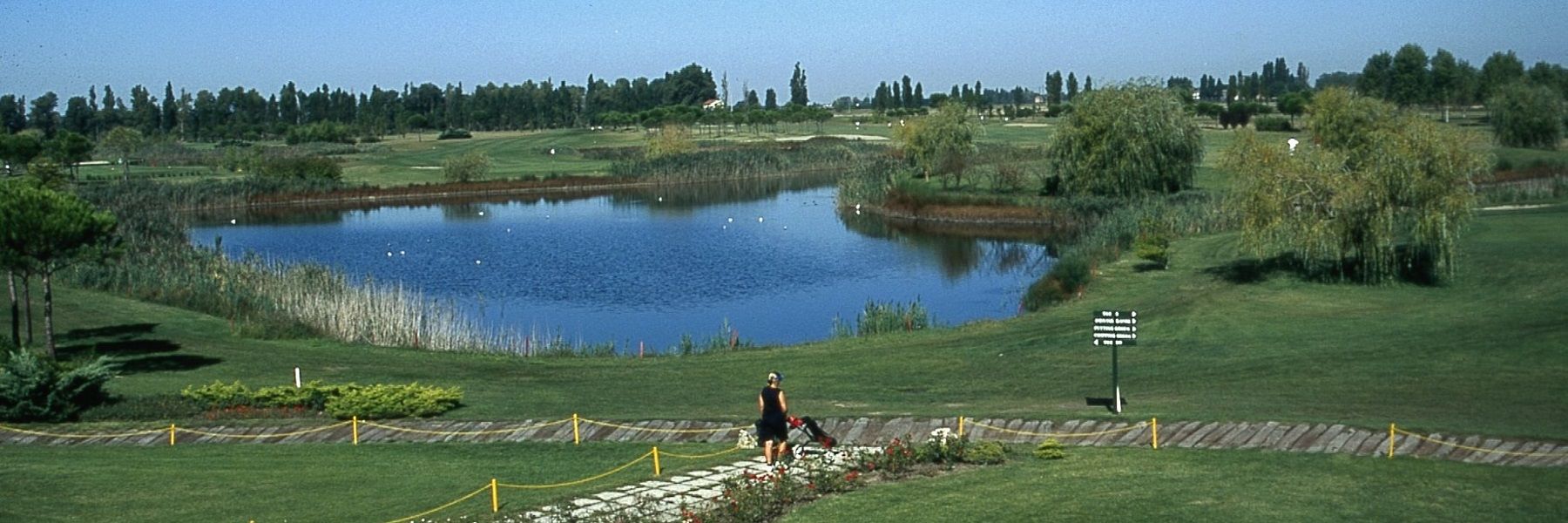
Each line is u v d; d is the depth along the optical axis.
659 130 179.00
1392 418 22.16
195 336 41.81
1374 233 46.28
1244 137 51.78
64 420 26.98
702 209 106.88
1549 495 16.94
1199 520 16.02
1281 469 18.73
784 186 132.50
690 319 53.53
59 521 17.80
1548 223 56.66
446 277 67.38
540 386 32.56
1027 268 67.25
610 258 74.38
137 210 70.50
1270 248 51.22
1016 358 34.97
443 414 27.17
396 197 120.31
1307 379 28.98
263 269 54.12
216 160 148.00
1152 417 22.69
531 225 95.06
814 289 61.91
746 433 21.89
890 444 19.95
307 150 171.62
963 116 111.25
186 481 20.39
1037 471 18.94
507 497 18.58
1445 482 17.77
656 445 22.48
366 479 20.45
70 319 44.22
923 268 68.56
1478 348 31.64
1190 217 67.69
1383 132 47.88
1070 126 81.94
